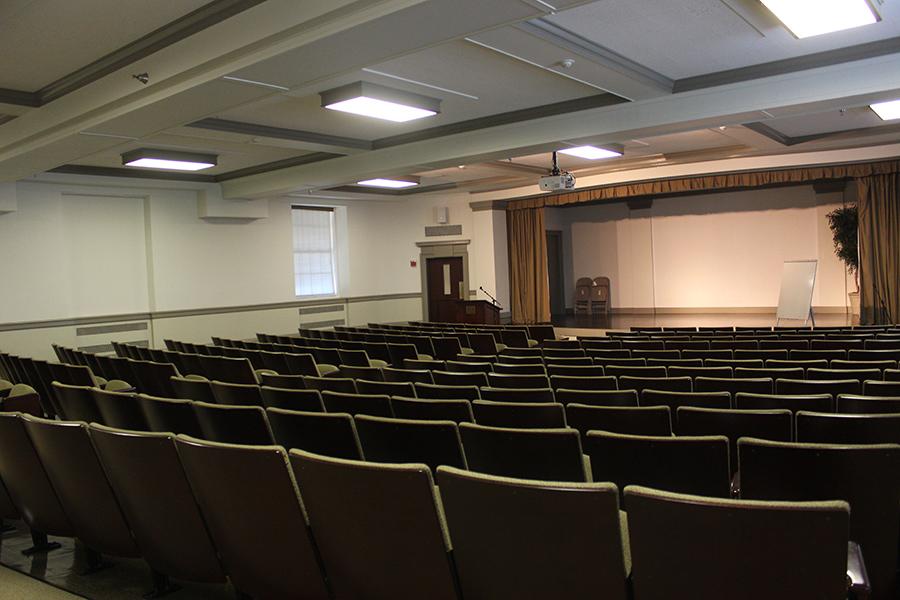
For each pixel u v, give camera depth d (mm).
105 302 11688
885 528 2301
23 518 3369
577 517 1831
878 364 5281
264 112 7934
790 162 11930
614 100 7750
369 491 2084
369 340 9523
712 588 1741
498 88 7379
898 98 6844
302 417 3332
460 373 5250
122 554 2965
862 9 5223
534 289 16219
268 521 2340
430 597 2127
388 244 16250
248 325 13570
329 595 2367
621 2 5168
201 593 2938
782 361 5594
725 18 5582
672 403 3963
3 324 10273
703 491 2650
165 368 6113
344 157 10664
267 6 4777
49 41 5258
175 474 2553
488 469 3018
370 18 4336
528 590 1966
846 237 13125
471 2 4121
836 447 2271
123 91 6031
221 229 13164
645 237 17406
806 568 1637
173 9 4879
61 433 2844
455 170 12922
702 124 7770
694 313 16734
